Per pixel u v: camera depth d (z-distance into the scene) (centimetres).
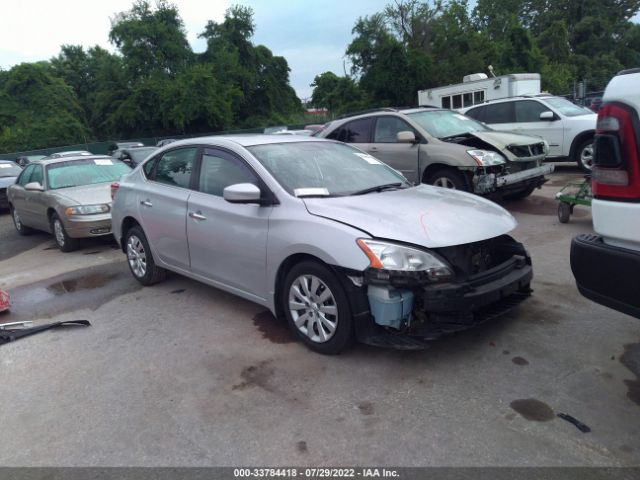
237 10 4778
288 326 457
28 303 587
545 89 3559
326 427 311
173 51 4481
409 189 467
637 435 288
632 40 5806
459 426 303
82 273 699
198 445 302
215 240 470
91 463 293
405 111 888
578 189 765
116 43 4588
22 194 983
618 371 352
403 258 349
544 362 368
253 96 4862
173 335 458
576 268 306
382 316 354
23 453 306
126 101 4331
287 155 471
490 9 6319
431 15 4253
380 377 362
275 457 288
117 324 494
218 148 490
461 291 354
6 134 4191
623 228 282
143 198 565
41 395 371
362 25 4334
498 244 420
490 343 400
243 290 460
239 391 357
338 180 457
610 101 285
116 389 372
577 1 6184
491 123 1222
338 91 4406
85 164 962
